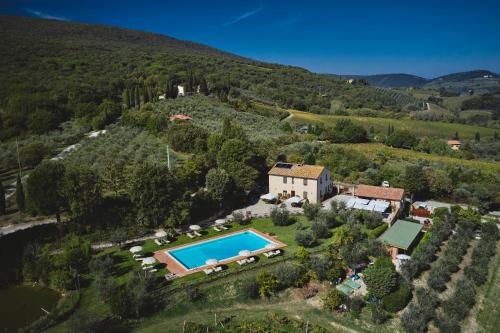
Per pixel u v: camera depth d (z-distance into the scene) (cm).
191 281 3862
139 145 9169
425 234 5197
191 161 7038
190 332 3250
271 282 3769
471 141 14462
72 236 4709
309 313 3606
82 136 10600
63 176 5028
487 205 6625
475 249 4947
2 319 3419
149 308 3491
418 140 12438
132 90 14500
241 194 6725
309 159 8506
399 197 6153
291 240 4981
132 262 4319
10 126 11119
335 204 6044
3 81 14712
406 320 3444
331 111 19250
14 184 6931
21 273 4134
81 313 3397
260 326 3334
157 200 5072
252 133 11181
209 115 13000
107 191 5919
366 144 12138
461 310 3675
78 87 14800
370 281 3744
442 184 7094
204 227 5472
